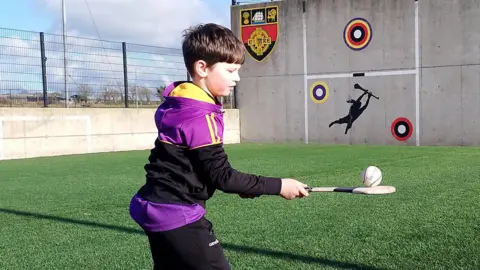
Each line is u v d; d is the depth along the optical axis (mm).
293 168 11102
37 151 15688
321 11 19156
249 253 4535
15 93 15352
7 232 5613
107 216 6383
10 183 9625
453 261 4152
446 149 15711
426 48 17484
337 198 7176
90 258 4559
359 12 18500
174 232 2273
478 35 16719
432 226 5359
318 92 19375
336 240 4906
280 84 20109
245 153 15328
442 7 17172
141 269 4227
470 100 16938
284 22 19891
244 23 20641
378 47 18234
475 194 7234
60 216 6418
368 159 12773
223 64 2357
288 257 4387
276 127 20281
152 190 2326
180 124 2256
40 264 4414
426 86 17547
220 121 2330
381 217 5855
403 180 8758
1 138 14891
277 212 6309
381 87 18266
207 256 2301
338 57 18953
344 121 18953
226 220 5918
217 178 2244
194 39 2354
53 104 16297
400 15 17812
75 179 10055
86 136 16922
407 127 17891
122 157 15055
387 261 4199
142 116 18438
